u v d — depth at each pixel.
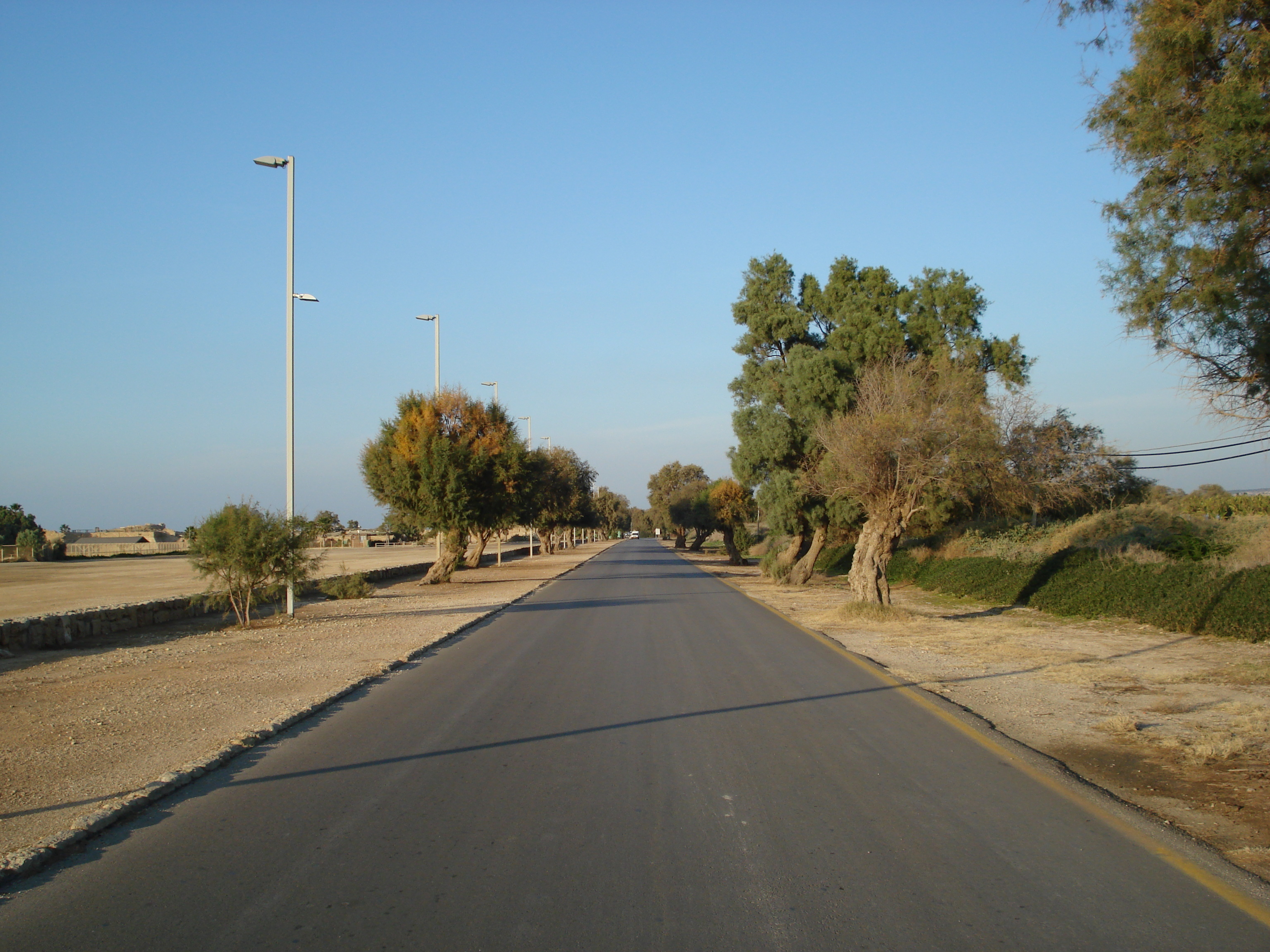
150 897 4.45
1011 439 24.91
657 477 163.88
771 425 29.53
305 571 19.14
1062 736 8.02
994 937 3.94
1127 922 4.10
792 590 30.05
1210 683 10.74
